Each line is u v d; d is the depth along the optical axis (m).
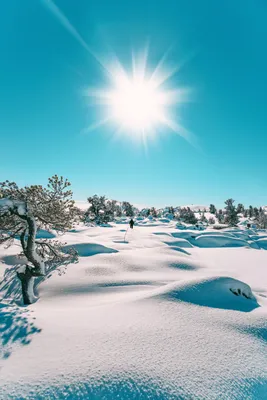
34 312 5.81
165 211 96.00
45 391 3.02
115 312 5.70
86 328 4.74
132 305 6.14
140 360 3.71
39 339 4.27
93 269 11.12
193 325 5.16
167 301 6.35
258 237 43.88
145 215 88.81
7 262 11.57
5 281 9.26
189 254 22.88
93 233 32.31
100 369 3.43
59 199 9.08
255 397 3.38
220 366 3.82
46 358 3.69
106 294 8.39
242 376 3.68
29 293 7.62
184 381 3.38
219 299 7.09
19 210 7.78
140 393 3.07
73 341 4.21
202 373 3.59
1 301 7.55
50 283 9.20
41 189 8.89
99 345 4.09
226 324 5.39
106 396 3.00
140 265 12.95
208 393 3.23
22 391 3.01
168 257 15.98
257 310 6.79
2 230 8.62
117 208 85.25
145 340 4.34
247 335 5.02
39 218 9.09
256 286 13.55
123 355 3.81
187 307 6.12
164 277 11.27
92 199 53.81
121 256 14.25
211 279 7.85
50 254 10.27
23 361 3.61
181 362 3.78
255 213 103.12
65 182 9.13
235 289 7.82
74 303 7.31
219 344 4.48
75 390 3.05
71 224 9.63
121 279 10.05
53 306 6.95
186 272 13.42
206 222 86.31
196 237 37.78
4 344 4.11
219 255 25.66
